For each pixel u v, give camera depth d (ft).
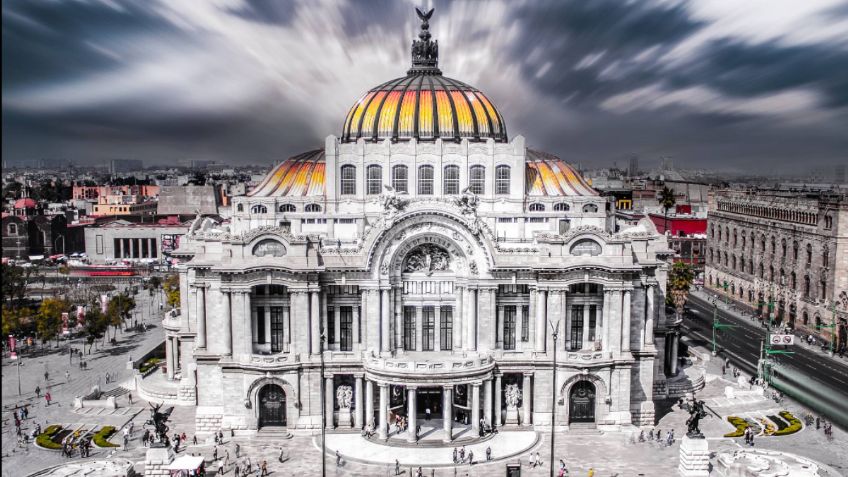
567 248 346.13
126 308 583.99
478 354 352.69
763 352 497.87
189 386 394.93
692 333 560.61
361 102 440.86
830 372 460.55
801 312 567.59
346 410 353.72
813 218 554.87
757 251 647.15
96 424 370.12
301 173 426.51
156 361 481.87
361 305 351.05
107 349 526.57
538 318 350.43
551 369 350.43
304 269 337.52
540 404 352.90
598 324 357.20
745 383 417.69
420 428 349.82
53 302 531.91
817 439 350.84
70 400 406.62
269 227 340.80
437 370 329.93
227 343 343.05
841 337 511.81
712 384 428.97
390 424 351.67
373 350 351.05
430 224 347.15
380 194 403.54
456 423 355.56
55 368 474.49
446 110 422.00
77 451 334.44
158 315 643.45
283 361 341.62
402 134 418.31
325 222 401.90
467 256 348.18
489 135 427.33
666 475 306.96
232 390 346.13
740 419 371.97
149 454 305.12
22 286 605.31
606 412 353.72
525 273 348.79
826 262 532.32
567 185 426.10
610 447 335.47
